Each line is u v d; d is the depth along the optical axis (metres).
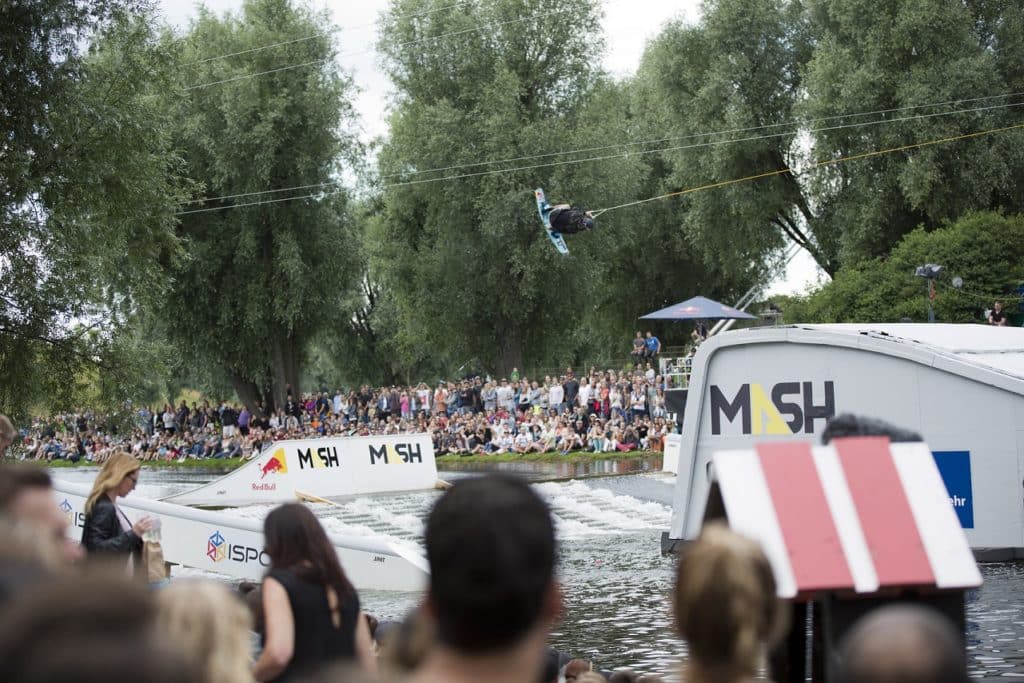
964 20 49.28
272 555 6.39
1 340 31.23
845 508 5.14
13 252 30.20
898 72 50.00
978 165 48.06
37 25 30.52
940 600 5.17
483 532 3.17
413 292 63.41
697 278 71.88
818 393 16.41
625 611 16.48
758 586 3.59
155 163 34.31
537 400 47.91
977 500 15.59
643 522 26.80
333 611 6.30
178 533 19.88
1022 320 44.81
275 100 57.69
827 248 56.47
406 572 18.31
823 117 51.59
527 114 58.12
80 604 1.83
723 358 16.95
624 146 59.84
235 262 59.31
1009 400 15.38
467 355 63.53
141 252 34.34
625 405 43.66
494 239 57.16
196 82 57.59
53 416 34.28
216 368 67.19
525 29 58.00
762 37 57.00
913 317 45.56
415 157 58.22
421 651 3.73
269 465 36.66
